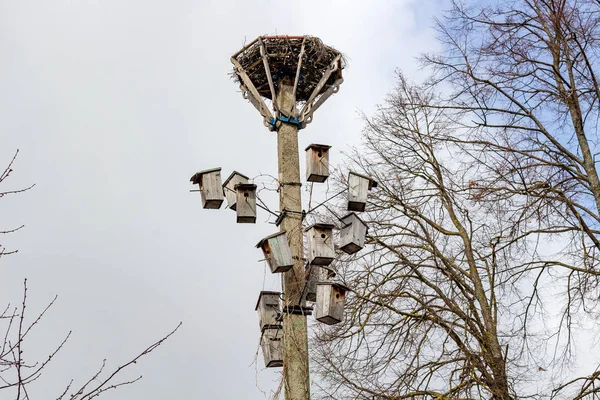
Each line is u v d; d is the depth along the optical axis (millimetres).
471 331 12000
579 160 11539
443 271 12438
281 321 9281
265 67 10547
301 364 8766
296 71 10711
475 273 12672
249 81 10820
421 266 12570
